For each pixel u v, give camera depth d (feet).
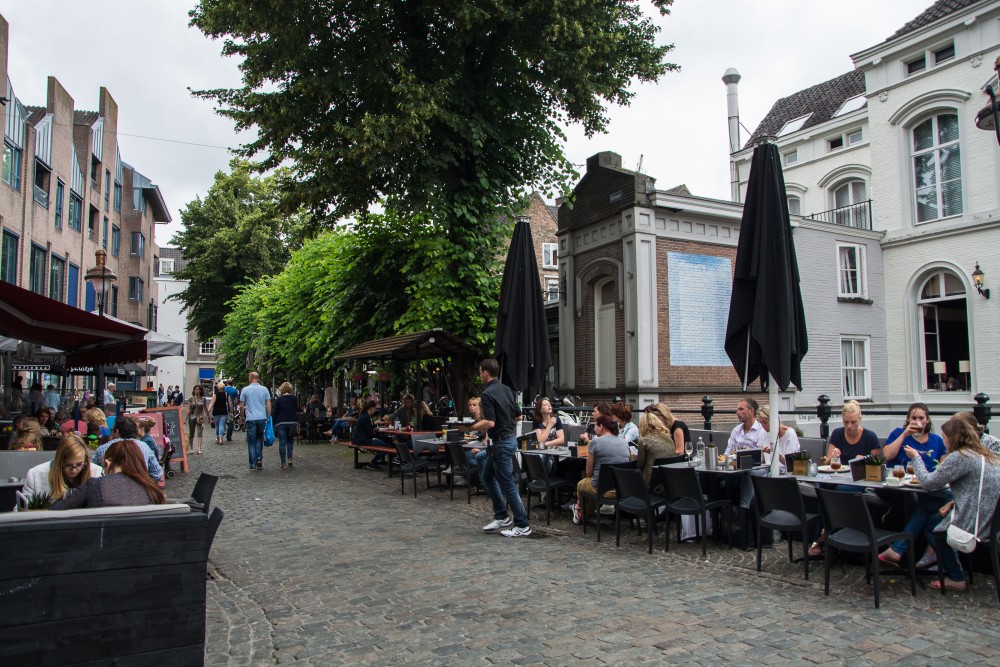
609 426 26.20
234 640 14.92
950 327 60.64
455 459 33.24
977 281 54.03
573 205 53.47
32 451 24.50
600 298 54.44
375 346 49.14
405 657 13.75
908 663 13.03
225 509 31.22
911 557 17.49
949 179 57.67
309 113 45.96
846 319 57.93
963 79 56.08
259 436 47.24
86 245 104.83
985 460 16.87
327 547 23.62
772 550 22.86
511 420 25.75
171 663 10.43
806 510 22.09
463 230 49.11
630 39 50.03
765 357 22.50
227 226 136.87
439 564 21.17
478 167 48.49
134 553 10.29
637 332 47.98
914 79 59.62
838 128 73.31
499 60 49.78
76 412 37.50
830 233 57.93
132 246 134.51
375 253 56.39
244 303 112.68
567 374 56.54
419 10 45.73
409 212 47.14
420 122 41.42
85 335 27.89
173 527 10.56
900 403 59.16
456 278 49.78
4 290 22.16
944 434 17.47
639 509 23.22
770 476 21.30
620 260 50.37
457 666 13.24
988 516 16.70
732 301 23.95
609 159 53.01
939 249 57.41
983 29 54.80
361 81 44.78
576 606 16.81
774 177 23.30
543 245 120.57
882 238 61.11
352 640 14.76
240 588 18.86
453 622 15.76
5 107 72.79
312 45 44.98
